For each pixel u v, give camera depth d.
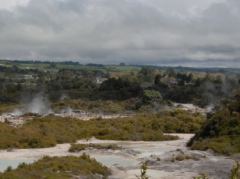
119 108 108.06
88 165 34.38
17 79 198.25
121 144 56.16
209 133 52.75
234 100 60.16
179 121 75.62
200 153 44.22
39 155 45.75
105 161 41.50
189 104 119.50
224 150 44.72
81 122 72.81
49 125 65.69
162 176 32.78
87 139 60.84
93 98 125.44
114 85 135.62
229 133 50.38
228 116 53.78
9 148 50.25
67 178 30.20
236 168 11.46
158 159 40.78
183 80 160.38
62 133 61.19
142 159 42.28
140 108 106.56
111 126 69.81
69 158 36.69
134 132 66.06
